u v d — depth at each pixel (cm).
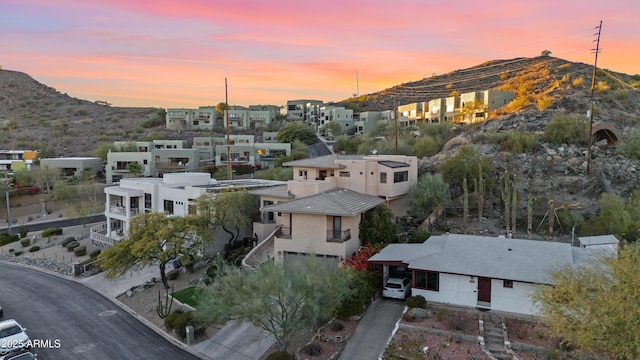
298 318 2092
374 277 2752
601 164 4850
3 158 9544
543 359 1948
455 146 6147
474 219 4194
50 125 14312
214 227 3725
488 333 2198
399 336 2233
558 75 10981
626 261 1736
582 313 1673
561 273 1933
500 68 18100
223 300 2145
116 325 2845
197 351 2438
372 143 7575
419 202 4122
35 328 2817
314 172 4281
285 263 2767
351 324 2433
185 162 8719
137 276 3747
